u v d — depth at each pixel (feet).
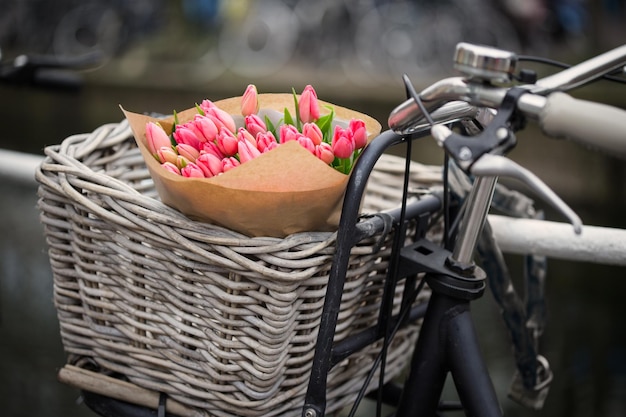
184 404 2.31
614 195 11.05
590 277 8.87
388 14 15.11
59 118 13.88
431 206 2.47
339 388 2.47
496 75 1.79
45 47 15.99
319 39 15.47
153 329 2.23
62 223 2.34
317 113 2.34
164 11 16.63
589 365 6.90
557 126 1.70
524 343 2.82
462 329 2.23
